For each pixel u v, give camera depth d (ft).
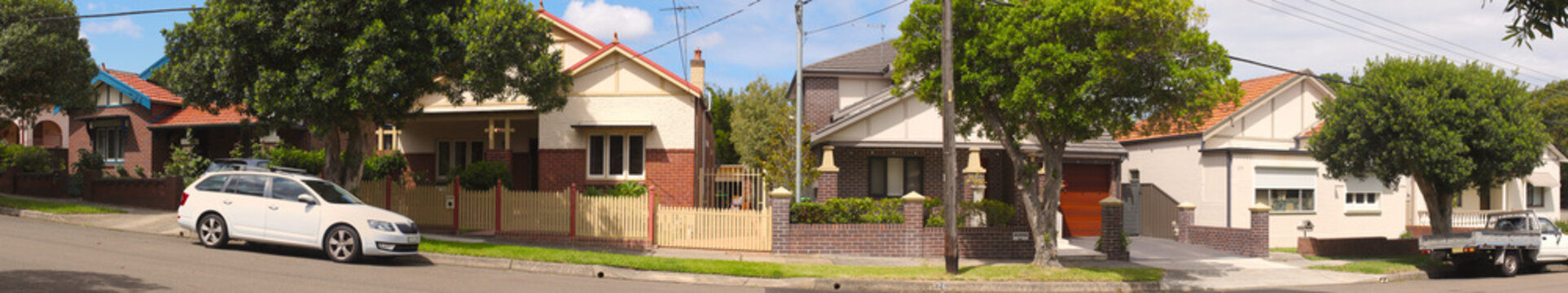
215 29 44.78
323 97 44.42
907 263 52.54
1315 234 81.35
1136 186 78.95
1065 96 43.42
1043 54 42.50
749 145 143.95
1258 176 79.20
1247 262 59.57
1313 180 81.82
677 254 53.78
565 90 57.82
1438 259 63.21
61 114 104.06
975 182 64.08
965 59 46.50
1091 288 46.14
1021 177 49.73
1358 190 83.66
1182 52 43.60
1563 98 121.70
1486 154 60.85
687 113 68.90
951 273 46.55
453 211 60.49
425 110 71.20
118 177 71.05
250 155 82.17
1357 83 64.69
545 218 58.13
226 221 45.06
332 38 45.24
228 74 45.83
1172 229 74.74
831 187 63.16
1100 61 41.75
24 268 35.22
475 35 47.57
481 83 48.32
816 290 43.11
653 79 69.21
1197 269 54.80
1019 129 49.78
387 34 45.27
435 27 47.19
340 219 43.01
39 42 62.85
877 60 81.46
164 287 32.40
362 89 45.06
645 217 56.39
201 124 80.89
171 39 48.03
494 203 59.88
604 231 56.80
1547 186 97.09
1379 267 58.08
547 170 69.67
